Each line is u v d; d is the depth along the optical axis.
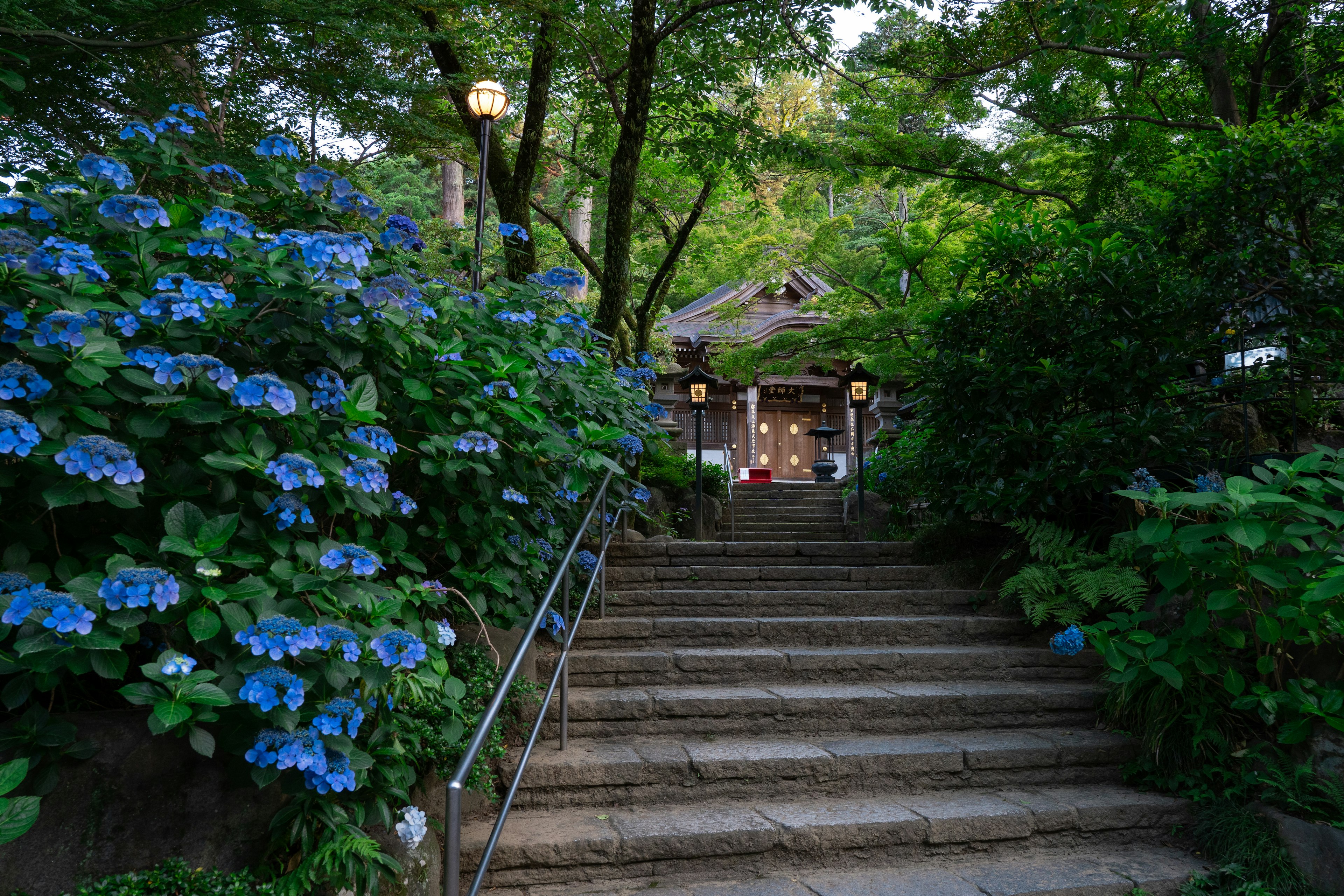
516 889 3.03
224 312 2.45
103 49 4.68
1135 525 4.86
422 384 3.01
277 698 2.04
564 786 3.50
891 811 3.45
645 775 3.57
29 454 2.04
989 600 5.55
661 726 4.03
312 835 2.29
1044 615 4.84
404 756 2.62
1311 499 3.58
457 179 18.77
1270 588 3.51
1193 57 8.02
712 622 4.93
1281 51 8.48
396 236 3.31
